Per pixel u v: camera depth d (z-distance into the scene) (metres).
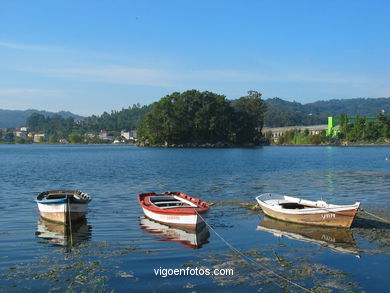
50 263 14.20
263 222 20.75
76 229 19.23
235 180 41.09
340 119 194.50
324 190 33.34
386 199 28.25
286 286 12.25
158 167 59.41
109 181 40.25
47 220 21.30
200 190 33.31
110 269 13.62
